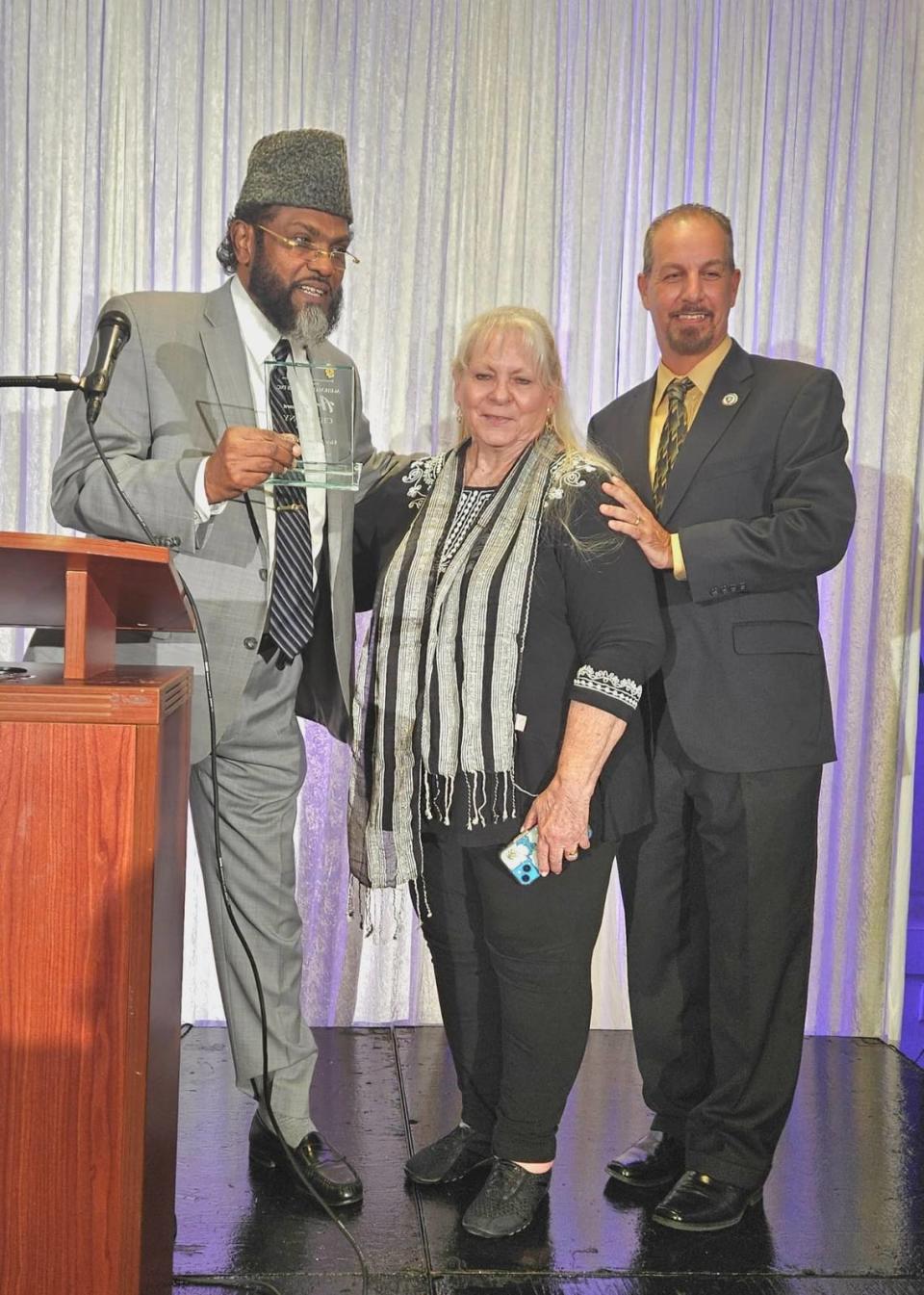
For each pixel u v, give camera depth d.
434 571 2.23
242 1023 2.42
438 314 3.21
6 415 3.16
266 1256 2.10
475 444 2.33
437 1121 2.70
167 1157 1.68
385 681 2.23
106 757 1.42
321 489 2.38
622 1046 3.21
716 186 3.25
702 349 2.43
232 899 2.41
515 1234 2.20
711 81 3.25
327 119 3.17
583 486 2.19
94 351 1.89
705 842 2.35
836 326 3.30
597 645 2.13
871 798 3.35
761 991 2.31
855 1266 2.15
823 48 3.25
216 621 2.29
